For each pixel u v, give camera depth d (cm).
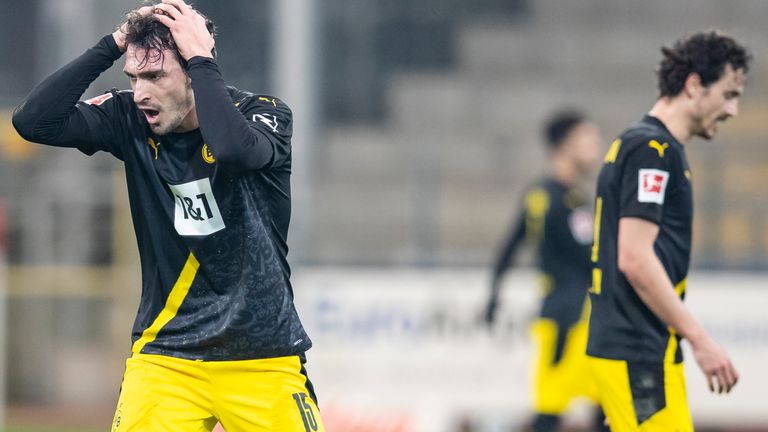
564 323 2641
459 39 4181
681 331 1482
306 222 3073
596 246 1585
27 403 3797
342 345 3172
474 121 4147
